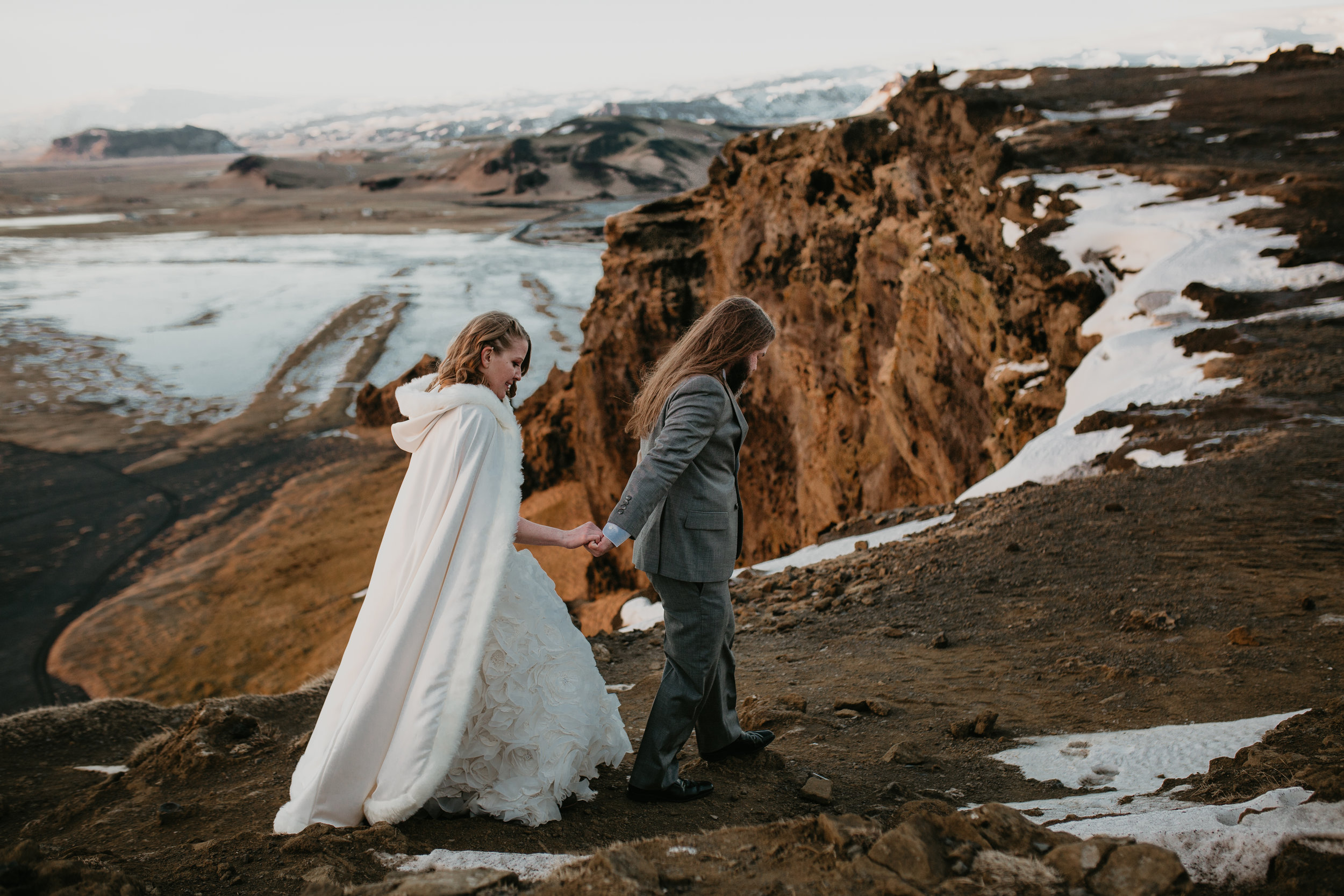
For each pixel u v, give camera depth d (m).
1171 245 14.38
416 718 2.52
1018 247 15.92
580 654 2.89
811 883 1.79
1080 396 11.95
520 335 2.81
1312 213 14.44
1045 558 6.19
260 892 2.09
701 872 1.94
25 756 4.86
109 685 35.28
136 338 102.38
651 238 35.06
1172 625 4.57
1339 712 2.70
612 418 37.19
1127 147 21.23
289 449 66.75
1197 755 2.74
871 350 25.16
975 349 18.42
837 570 7.21
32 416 75.62
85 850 2.42
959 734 3.45
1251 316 11.81
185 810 3.15
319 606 41.34
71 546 51.06
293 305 119.19
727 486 2.77
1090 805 2.44
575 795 2.85
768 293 30.11
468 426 2.67
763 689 4.48
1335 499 6.35
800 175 28.42
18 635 40.34
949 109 24.42
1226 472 7.31
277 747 4.04
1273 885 1.56
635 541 2.78
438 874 1.92
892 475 24.11
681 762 3.28
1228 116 25.00
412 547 2.68
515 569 2.79
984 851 1.77
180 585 44.22
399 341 96.50
